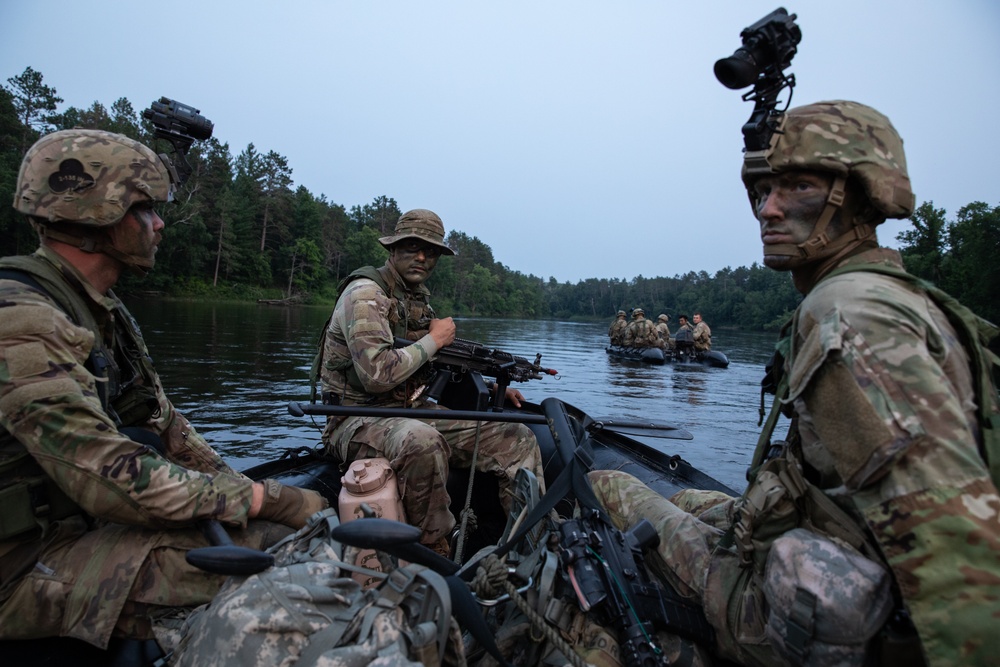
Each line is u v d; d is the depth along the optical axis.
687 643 1.57
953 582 1.01
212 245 55.69
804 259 1.43
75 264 1.70
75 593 1.49
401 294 3.16
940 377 1.08
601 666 1.44
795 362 1.26
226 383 9.45
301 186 70.00
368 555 1.89
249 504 1.71
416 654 1.25
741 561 1.50
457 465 3.02
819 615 1.18
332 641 1.23
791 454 1.41
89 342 1.60
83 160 1.63
